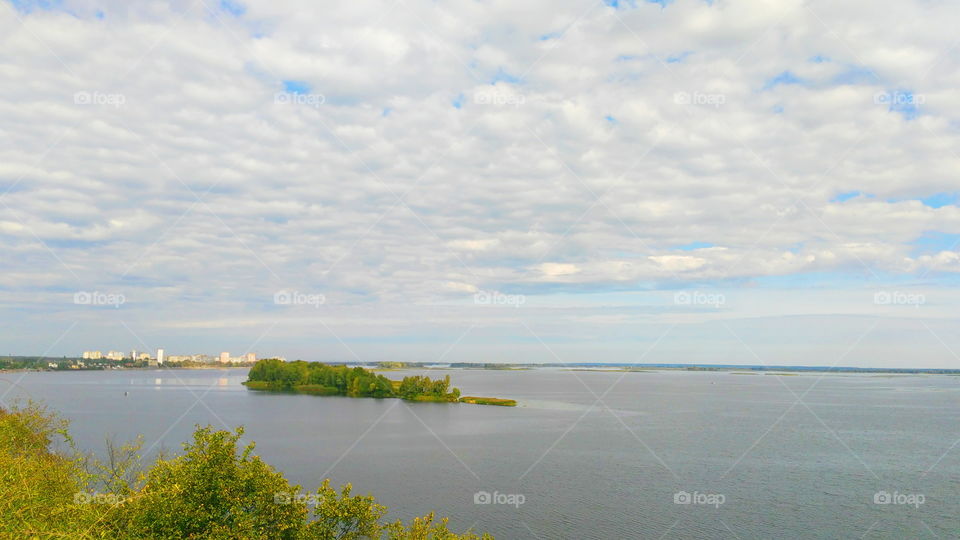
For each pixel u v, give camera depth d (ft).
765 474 277.85
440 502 225.97
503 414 505.66
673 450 334.44
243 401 583.17
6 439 103.45
